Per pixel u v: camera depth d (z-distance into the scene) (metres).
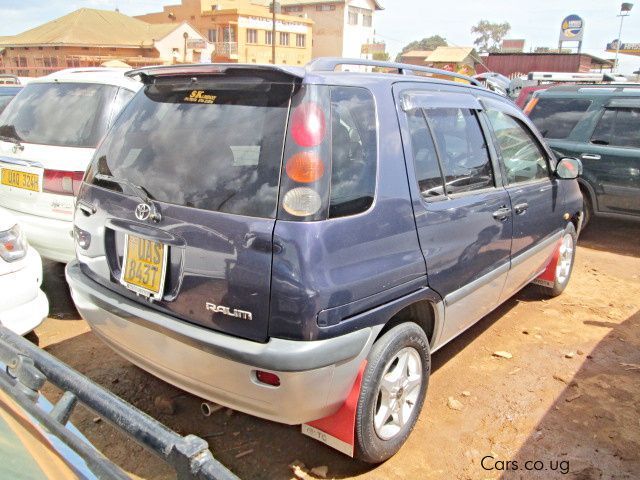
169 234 2.37
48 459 1.22
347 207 2.30
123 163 2.71
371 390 2.46
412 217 2.63
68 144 4.30
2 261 3.24
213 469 1.21
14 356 1.52
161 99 2.74
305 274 2.10
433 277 2.78
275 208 2.16
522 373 3.68
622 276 5.90
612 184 6.90
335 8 57.91
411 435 2.97
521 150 3.99
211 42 52.31
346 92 2.46
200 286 2.28
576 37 34.16
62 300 4.57
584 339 4.23
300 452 2.82
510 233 3.63
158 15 59.16
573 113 7.34
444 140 3.04
